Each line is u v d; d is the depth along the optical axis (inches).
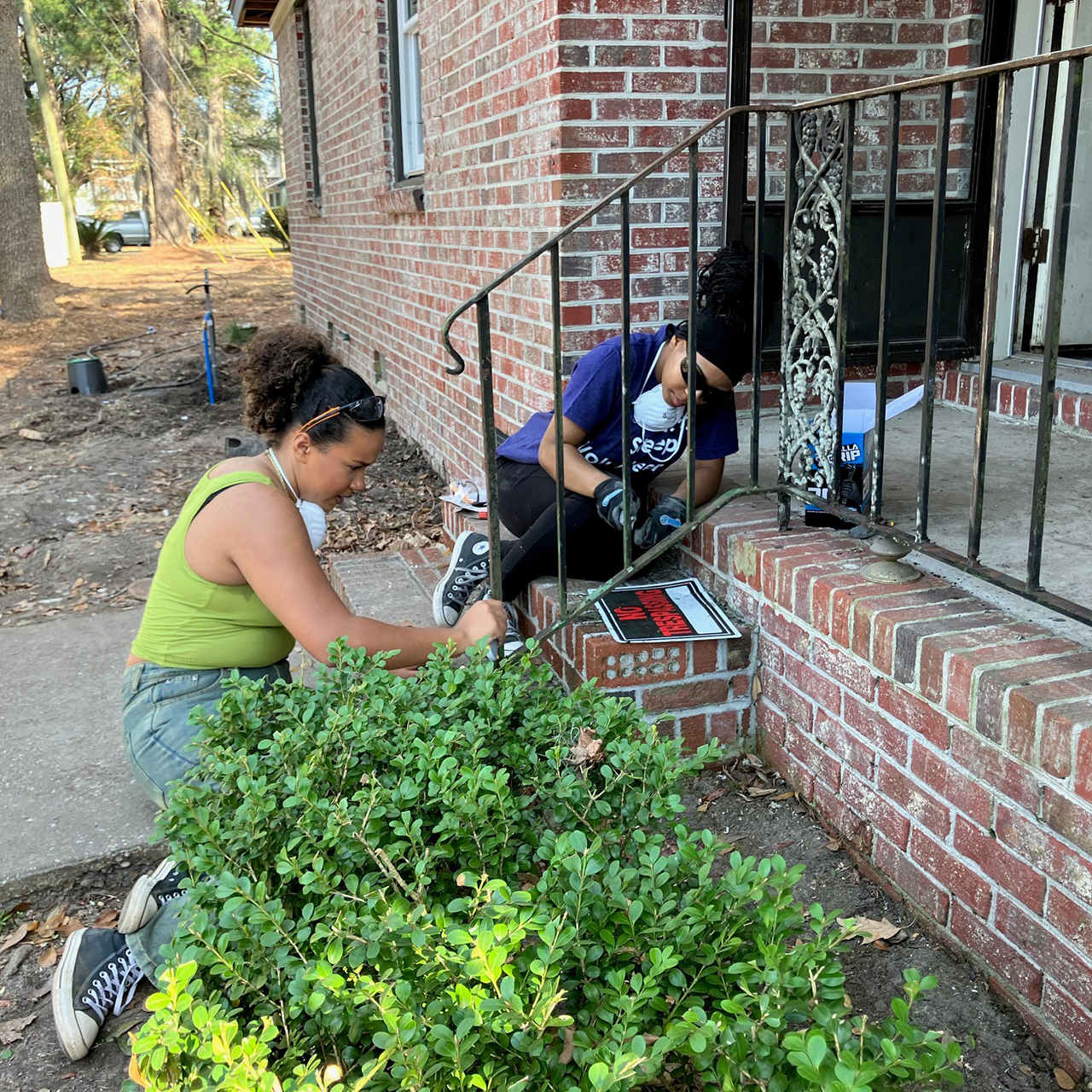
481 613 95.9
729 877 56.3
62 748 118.3
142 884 77.0
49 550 212.1
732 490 106.0
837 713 94.7
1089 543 100.5
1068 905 70.2
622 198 95.8
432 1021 49.4
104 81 1569.9
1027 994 74.8
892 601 89.2
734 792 105.6
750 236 147.5
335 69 340.2
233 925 56.1
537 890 56.7
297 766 69.1
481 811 61.0
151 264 1061.8
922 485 85.4
